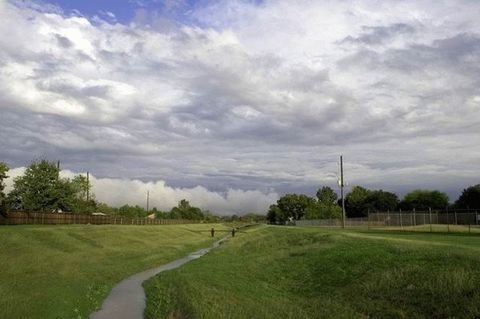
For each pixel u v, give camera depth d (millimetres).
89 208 109000
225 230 146125
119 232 69938
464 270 21672
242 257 51344
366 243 34344
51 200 86562
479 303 18406
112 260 48406
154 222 127688
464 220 77250
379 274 25359
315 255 36219
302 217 175125
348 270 28719
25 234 47438
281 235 62500
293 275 32688
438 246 28312
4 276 32250
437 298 20312
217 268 41656
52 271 36500
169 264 53438
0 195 69688
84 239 55875
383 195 160375
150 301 29328
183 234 103000
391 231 62375
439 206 147375
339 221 111062
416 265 24516
